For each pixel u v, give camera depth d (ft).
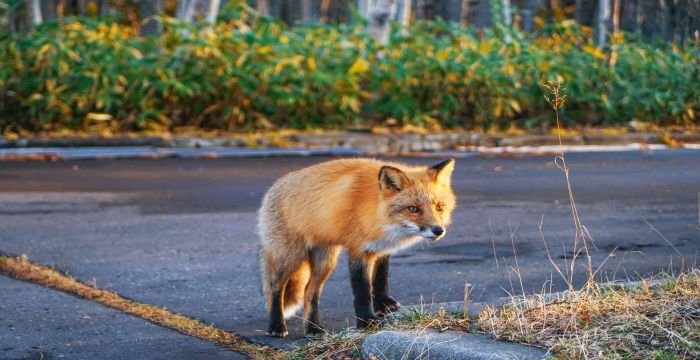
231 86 71.77
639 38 97.35
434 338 21.54
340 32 86.69
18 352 23.57
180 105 72.13
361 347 22.70
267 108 73.92
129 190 49.03
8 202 45.06
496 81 78.33
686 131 81.51
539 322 21.79
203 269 32.71
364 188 24.61
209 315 27.27
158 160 60.54
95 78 69.10
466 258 34.40
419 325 22.89
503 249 35.91
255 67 73.31
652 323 20.57
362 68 75.00
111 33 75.56
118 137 65.31
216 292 29.78
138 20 108.17
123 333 25.30
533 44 88.12
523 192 50.14
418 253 35.24
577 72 82.79
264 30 80.69
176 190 49.14
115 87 69.51
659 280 25.45
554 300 23.66
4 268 32.27
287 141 68.08
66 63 69.97
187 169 56.65
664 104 85.76
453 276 31.65
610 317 21.39
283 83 74.18
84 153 61.67
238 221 41.22
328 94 74.54
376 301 26.05
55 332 25.27
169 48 74.79
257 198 47.01
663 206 45.78
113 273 31.91
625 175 57.21
